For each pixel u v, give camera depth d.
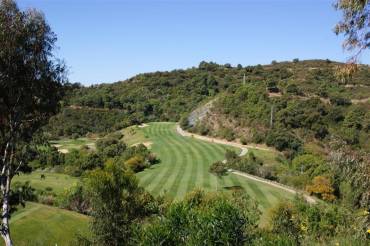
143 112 124.69
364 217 9.97
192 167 67.56
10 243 12.36
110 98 127.50
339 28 9.28
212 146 82.38
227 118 91.94
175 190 53.44
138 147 77.56
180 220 9.01
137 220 20.91
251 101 90.75
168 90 141.75
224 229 8.45
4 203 12.28
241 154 72.38
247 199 14.99
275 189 51.47
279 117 80.12
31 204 35.06
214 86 135.88
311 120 75.38
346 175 12.04
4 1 10.90
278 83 98.50
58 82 12.38
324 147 67.75
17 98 11.85
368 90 84.94
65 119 107.00
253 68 139.50
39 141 13.02
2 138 12.20
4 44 10.94
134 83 151.75
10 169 12.36
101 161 67.56
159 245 8.66
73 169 62.25
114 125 111.88
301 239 10.56
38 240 27.70
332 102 81.00
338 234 10.30
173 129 105.38
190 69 164.38
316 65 129.25
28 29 11.29
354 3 8.88
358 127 65.38
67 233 29.27
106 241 21.12
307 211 16.73
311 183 48.62
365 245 8.87
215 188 52.81
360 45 9.22
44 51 11.80
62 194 38.88
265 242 8.38
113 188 21.28
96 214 21.25
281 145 73.44
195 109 109.81
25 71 11.62
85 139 98.19
